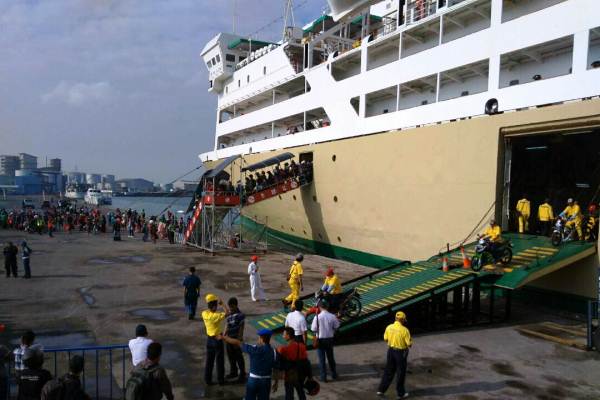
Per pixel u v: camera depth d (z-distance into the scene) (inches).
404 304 427.2
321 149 948.0
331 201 922.1
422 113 719.1
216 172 938.7
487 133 598.5
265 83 1206.9
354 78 872.9
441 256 585.9
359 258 861.2
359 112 857.5
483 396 285.3
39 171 7667.3
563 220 525.7
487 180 599.2
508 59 624.7
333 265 826.8
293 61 1112.8
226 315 304.3
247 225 1380.4
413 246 721.6
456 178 643.5
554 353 374.0
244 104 1390.3
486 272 463.5
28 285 613.0
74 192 6117.1
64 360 339.0
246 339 393.7
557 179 645.3
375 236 807.7
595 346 380.2
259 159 1205.7
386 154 772.0
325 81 957.2
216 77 1459.2
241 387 292.0
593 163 591.2
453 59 668.7
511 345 393.7
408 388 296.0
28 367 207.5
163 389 196.1
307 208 1010.1
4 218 1483.8
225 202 920.9
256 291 546.3
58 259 848.3
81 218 1456.7
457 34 722.2
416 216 713.6
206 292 583.8
